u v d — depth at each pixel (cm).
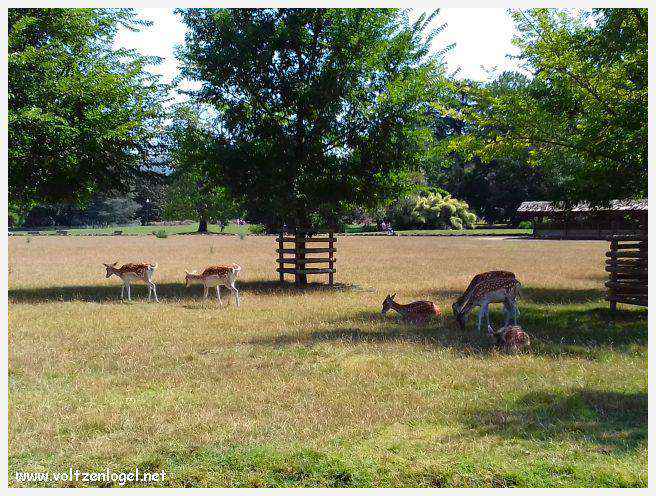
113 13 1733
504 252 3434
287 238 1873
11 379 798
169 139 1823
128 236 6141
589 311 1312
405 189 1884
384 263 2655
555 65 1273
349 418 645
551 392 726
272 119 1781
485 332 1078
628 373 809
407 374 805
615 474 516
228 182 1791
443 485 505
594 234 5019
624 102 1204
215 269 1419
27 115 1391
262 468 537
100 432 620
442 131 3994
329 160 1784
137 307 1396
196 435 603
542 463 539
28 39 1580
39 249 3847
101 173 1703
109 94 1628
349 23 1755
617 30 1235
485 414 658
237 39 1728
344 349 948
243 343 1005
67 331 1102
